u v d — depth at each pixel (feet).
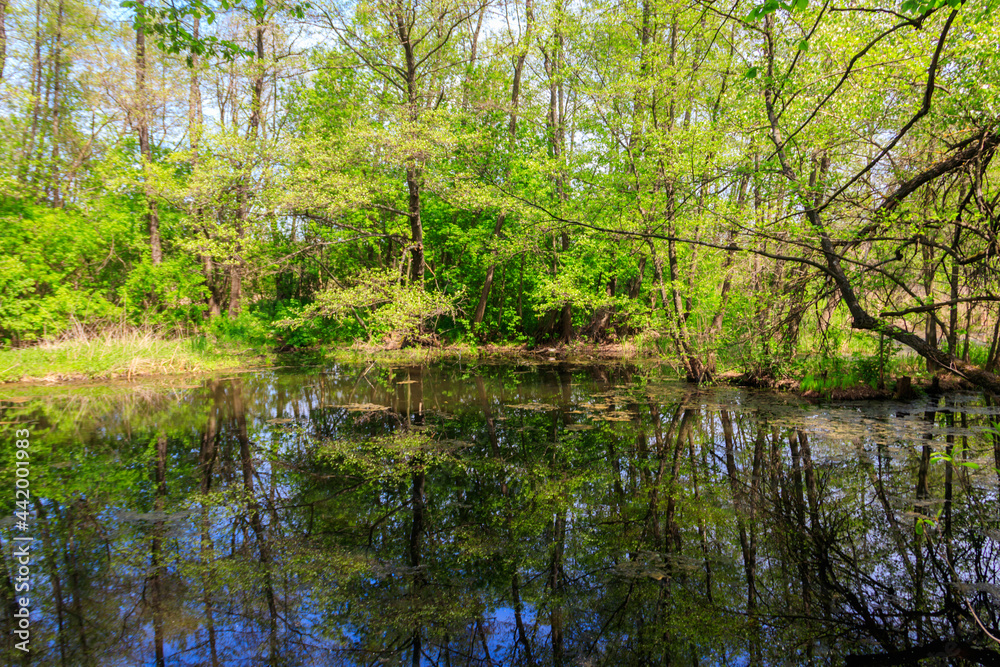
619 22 36.47
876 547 11.72
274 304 62.28
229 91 55.47
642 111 33.91
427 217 59.31
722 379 33.37
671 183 29.60
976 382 12.79
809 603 9.82
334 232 54.65
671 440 20.38
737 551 11.73
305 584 10.54
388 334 54.49
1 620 9.14
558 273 52.95
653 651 8.52
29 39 46.29
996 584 10.27
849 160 21.59
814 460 17.35
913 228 14.46
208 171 41.22
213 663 8.14
